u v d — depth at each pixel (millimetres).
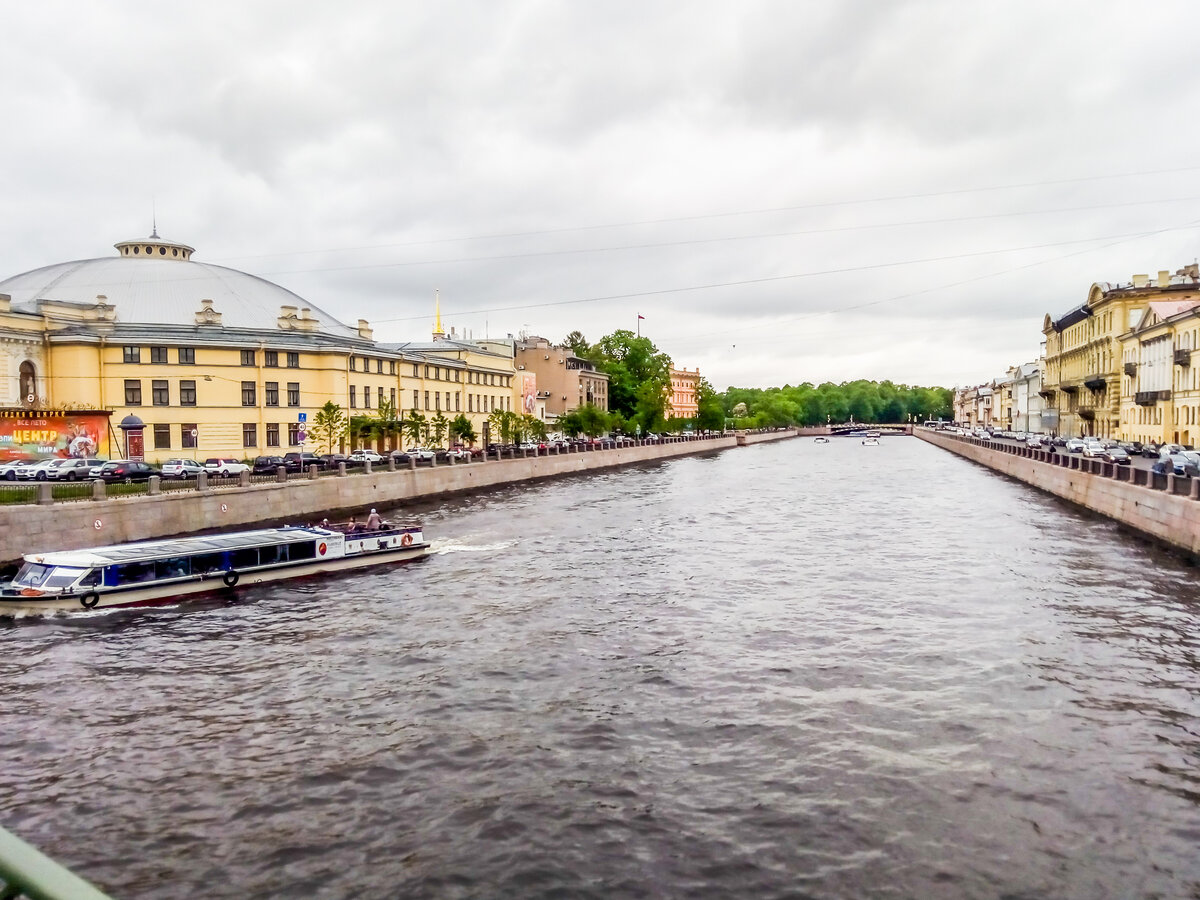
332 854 12000
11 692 18562
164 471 47812
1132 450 73188
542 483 72375
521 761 14789
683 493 62250
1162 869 11438
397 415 78375
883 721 16281
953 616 23562
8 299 58062
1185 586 26906
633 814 12953
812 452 132750
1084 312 104812
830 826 12555
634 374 152375
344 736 15945
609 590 27641
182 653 21328
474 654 20766
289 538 29969
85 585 25266
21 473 44250
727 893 10992
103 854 12055
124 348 62938
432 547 36719
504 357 112125
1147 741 15320
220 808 13312
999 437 126375
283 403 69438
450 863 11719
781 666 19469
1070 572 29250
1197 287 90188
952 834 12320
